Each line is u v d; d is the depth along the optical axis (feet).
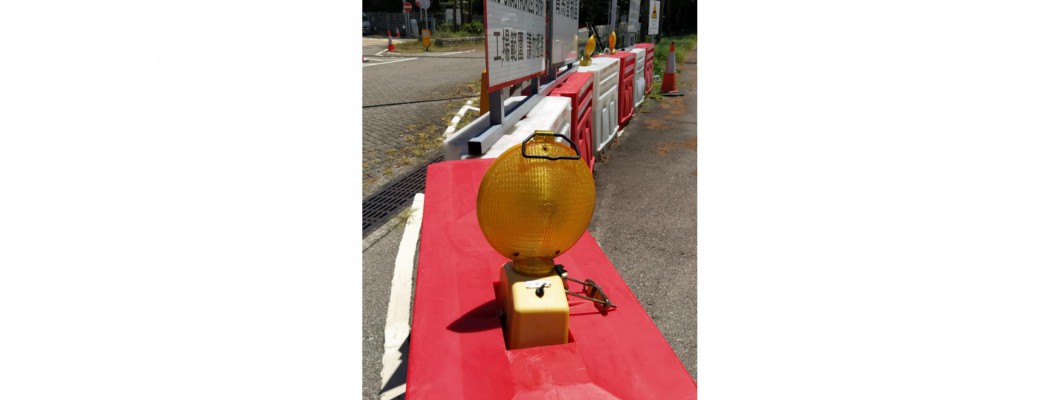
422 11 116.67
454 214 7.89
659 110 34.86
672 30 121.90
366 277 12.70
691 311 11.31
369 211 16.65
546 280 4.90
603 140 23.30
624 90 28.50
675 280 12.62
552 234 4.83
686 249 14.28
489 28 10.09
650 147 25.22
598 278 6.07
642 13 70.44
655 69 54.13
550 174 4.76
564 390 4.24
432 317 5.36
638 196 18.38
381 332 10.63
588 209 5.04
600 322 5.20
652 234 15.24
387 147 23.25
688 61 64.34
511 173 4.81
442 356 4.70
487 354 4.68
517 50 12.35
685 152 24.31
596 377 4.40
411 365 4.61
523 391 4.23
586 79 18.58
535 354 4.62
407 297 11.83
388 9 138.82
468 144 10.13
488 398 4.20
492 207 4.86
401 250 14.01
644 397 4.22
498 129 11.32
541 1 14.58
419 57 69.51
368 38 110.32
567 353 4.64
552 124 12.72
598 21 85.61
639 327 5.13
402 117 28.73
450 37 99.25
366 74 48.55
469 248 6.89
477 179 9.09
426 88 38.81
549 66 16.40
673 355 4.72
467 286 5.96
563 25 17.92
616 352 4.75
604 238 14.97
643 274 12.92
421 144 23.54
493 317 5.32
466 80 42.73
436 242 7.06
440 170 9.43
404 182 19.02
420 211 16.34
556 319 4.72
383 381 9.28
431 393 4.26
